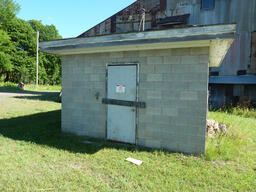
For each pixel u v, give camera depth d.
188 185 2.75
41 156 3.68
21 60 30.75
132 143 4.52
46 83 39.12
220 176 3.03
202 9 11.16
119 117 4.66
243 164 3.53
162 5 11.79
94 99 5.02
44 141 4.61
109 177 2.95
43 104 11.45
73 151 3.98
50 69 38.78
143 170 3.18
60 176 2.91
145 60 4.32
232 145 4.40
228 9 10.88
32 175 2.92
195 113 3.88
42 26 37.88
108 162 3.47
